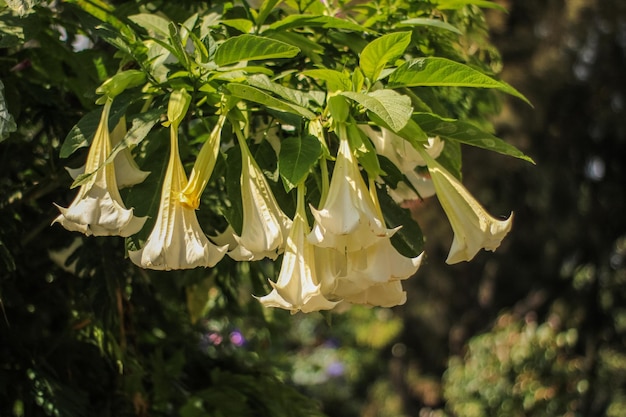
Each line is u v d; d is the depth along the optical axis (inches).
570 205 414.3
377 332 480.1
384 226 87.1
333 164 94.7
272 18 109.7
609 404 374.3
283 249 89.9
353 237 85.2
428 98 106.5
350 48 106.7
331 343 506.0
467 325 482.0
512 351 370.9
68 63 113.4
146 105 93.7
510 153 91.4
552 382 361.1
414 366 531.5
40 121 117.0
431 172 91.0
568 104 396.8
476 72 88.9
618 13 359.9
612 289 411.5
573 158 410.3
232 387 128.3
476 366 382.0
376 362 554.6
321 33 107.3
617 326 417.1
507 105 364.5
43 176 116.5
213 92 92.0
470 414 374.6
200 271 126.6
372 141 98.5
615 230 419.2
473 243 89.0
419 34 111.6
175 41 89.8
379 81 94.3
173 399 127.4
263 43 89.8
